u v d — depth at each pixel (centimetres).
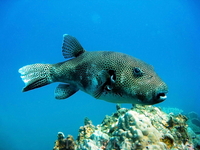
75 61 71
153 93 48
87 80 65
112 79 55
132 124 60
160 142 55
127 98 54
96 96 59
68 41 75
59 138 66
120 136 59
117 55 60
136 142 55
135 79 52
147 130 58
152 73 52
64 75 74
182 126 70
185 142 68
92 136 68
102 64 60
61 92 76
